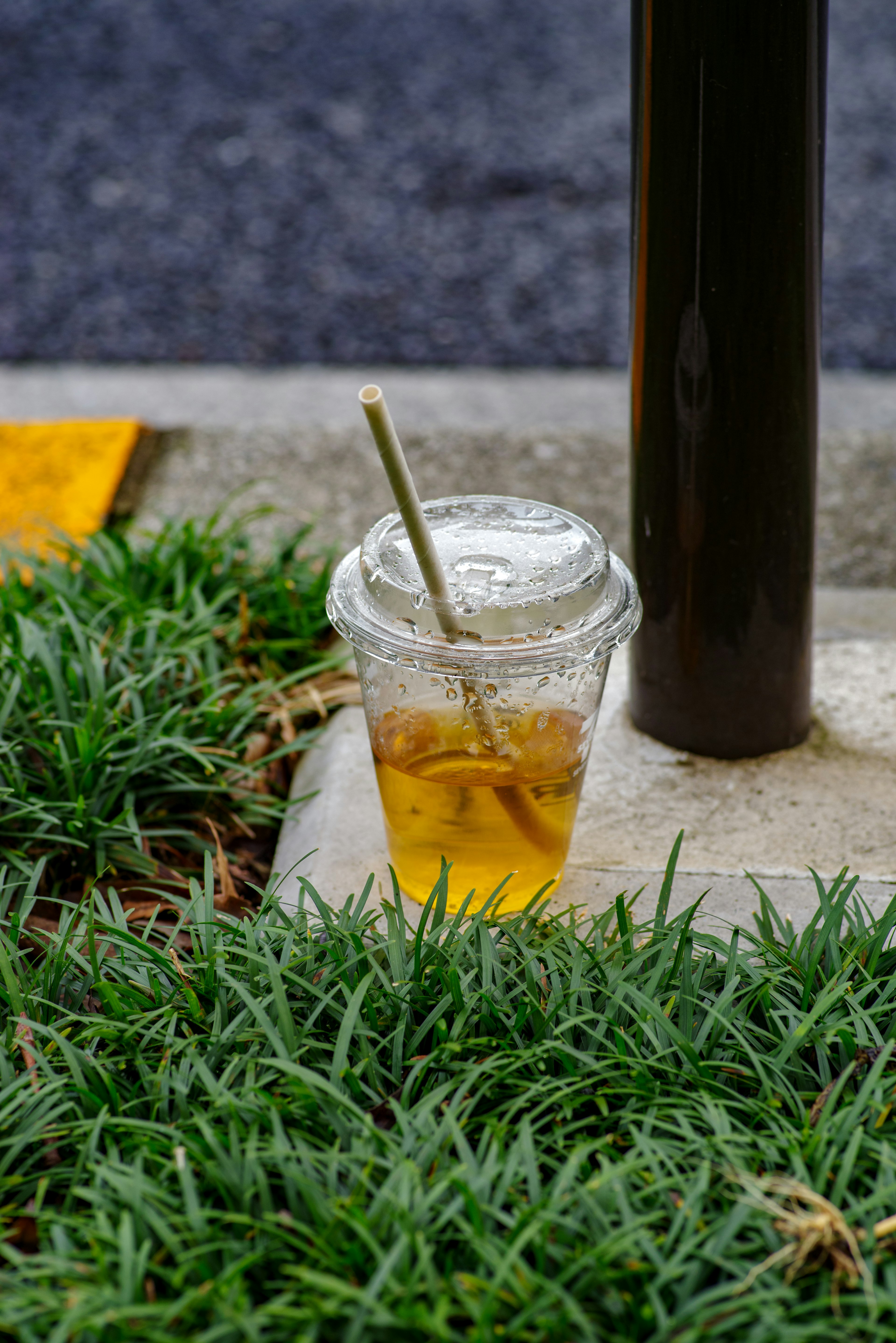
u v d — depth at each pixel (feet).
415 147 6.98
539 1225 2.61
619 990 2.83
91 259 6.01
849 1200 2.67
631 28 3.10
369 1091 2.77
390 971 2.90
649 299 3.17
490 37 8.38
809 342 3.16
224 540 3.64
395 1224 2.63
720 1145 2.67
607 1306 2.59
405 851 3.06
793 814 3.27
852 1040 2.80
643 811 3.28
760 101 3.02
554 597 2.88
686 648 3.32
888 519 4.01
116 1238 2.62
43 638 3.31
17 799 3.13
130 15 8.75
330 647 3.60
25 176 6.71
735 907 3.11
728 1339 2.59
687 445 3.21
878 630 3.67
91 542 3.67
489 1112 2.77
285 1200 2.70
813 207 3.09
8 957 2.89
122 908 3.03
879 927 2.91
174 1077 2.77
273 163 6.86
